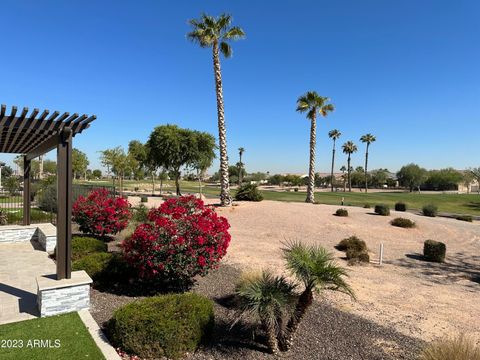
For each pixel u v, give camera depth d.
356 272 10.83
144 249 6.52
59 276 5.95
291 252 5.15
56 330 5.08
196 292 7.30
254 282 5.48
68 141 6.09
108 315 5.81
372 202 43.38
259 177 135.25
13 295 6.49
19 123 5.76
